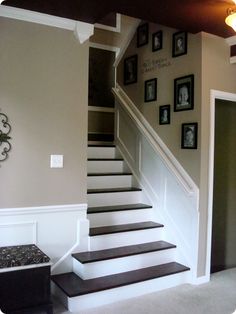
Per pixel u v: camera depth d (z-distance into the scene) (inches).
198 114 135.9
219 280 140.7
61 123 122.3
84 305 111.4
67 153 123.8
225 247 177.2
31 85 116.5
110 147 184.1
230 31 134.6
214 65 139.0
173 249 142.2
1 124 111.6
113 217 146.2
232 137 175.3
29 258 100.7
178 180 139.7
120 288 118.4
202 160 135.6
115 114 188.9
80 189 126.8
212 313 111.0
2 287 97.1
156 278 126.8
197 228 135.0
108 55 201.9
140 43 170.7
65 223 124.1
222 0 105.9
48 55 119.3
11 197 113.8
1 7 109.6
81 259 120.6
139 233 142.8
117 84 189.6
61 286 113.7
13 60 113.2
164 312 110.7
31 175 117.0
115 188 164.7
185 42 142.6
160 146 154.3
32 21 116.0
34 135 117.3
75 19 121.4
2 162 112.1
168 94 151.9
